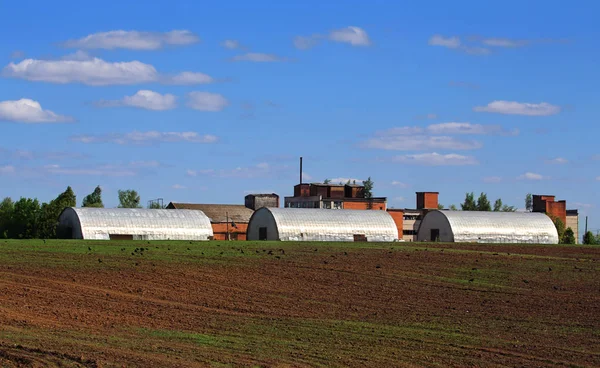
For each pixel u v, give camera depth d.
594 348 32.19
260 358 28.39
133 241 69.62
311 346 31.08
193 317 36.88
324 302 42.47
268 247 67.00
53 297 40.22
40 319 34.44
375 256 62.38
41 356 26.67
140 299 41.09
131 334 32.09
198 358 27.77
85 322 34.34
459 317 38.94
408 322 37.28
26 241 67.25
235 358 28.19
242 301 41.88
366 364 28.19
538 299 44.94
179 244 67.31
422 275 53.09
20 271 48.12
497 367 28.56
